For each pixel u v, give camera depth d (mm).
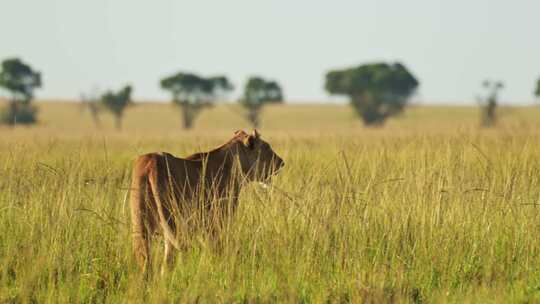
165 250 38156
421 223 40688
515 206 43344
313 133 159125
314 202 40938
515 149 62438
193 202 38281
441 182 43750
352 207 41344
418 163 47844
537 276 38406
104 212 41625
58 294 35031
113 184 46250
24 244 38281
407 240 40062
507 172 48125
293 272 36750
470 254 40000
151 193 36594
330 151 80062
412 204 42156
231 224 39594
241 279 36500
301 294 35844
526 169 50312
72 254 37906
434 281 37906
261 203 40969
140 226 36375
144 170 36938
